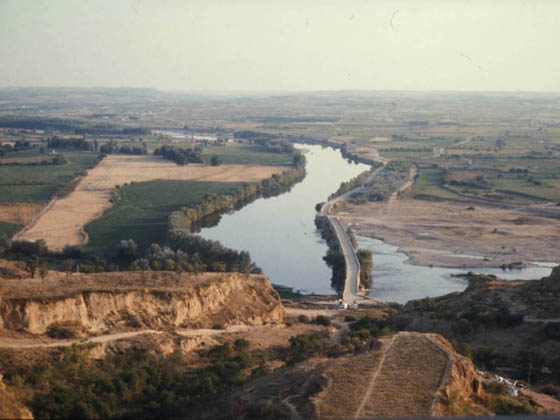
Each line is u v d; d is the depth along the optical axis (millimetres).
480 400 66375
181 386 79438
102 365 87438
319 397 62750
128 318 106812
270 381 73688
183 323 113250
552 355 95125
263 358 97312
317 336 118688
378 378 65562
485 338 107000
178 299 113562
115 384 77938
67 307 100312
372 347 73875
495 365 94625
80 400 72562
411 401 60875
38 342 91500
